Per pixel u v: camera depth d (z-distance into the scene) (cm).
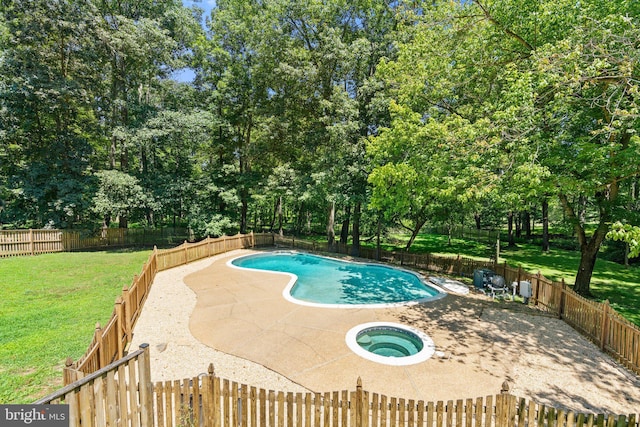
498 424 416
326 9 1944
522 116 830
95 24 1814
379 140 1446
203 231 2323
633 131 827
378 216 1917
